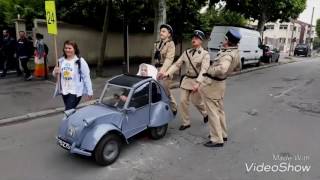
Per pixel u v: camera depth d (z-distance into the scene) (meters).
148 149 5.51
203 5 20.27
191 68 6.13
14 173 4.62
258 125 7.09
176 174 4.64
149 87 5.59
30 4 16.12
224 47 5.47
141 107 5.42
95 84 11.00
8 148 5.53
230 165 4.98
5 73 11.73
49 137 6.09
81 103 8.55
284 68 21.42
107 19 12.11
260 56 21.00
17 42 11.10
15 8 14.98
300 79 15.15
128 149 5.49
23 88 9.98
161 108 5.84
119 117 5.03
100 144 4.68
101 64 12.44
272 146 5.81
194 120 7.25
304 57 39.34
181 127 6.58
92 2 14.99
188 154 5.36
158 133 5.96
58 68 5.71
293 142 6.04
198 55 5.99
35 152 5.37
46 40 13.83
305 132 6.66
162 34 6.51
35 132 6.38
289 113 8.23
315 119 7.68
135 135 5.60
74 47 5.61
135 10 16.58
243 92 11.12
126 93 5.27
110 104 5.34
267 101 9.66
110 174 4.61
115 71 14.38
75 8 15.23
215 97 5.54
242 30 17.97
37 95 9.15
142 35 19.42
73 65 5.60
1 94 9.18
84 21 15.90
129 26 18.08
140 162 5.01
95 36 16.22
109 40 17.08
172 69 6.32
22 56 10.97
